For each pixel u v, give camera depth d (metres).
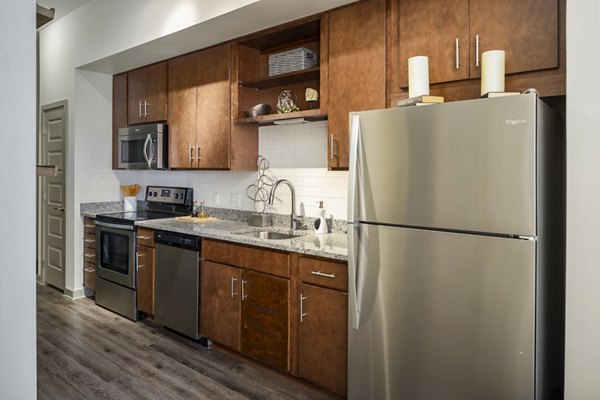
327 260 2.33
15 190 1.10
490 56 1.91
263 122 3.22
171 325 3.27
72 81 4.20
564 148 1.98
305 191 3.22
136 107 4.16
